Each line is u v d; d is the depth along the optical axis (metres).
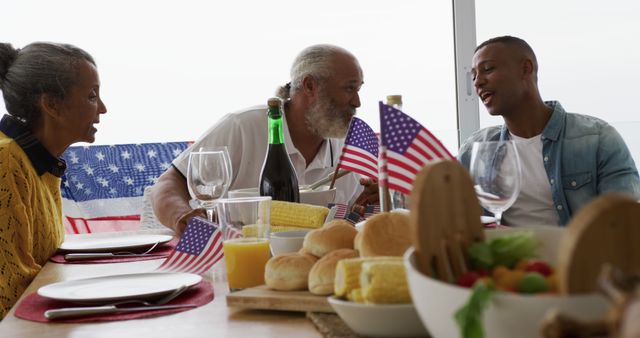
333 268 0.94
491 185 1.26
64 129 1.88
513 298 0.52
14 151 1.71
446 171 0.66
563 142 2.30
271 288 1.03
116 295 1.04
